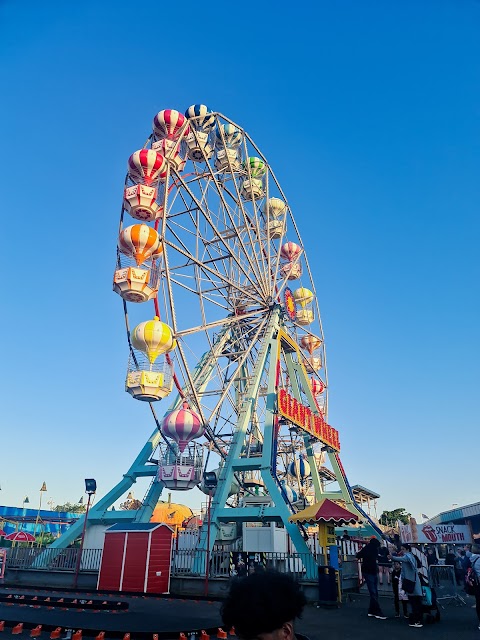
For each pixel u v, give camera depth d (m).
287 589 2.96
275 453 31.25
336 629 13.95
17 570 28.47
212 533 27.62
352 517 21.17
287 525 26.55
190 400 34.09
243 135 42.97
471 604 19.77
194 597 20.89
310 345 50.09
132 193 30.92
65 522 55.81
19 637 12.65
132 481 32.84
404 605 16.31
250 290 40.66
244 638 2.87
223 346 40.94
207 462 32.66
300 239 50.09
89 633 12.77
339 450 43.28
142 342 29.03
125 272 29.28
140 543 23.50
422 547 21.75
